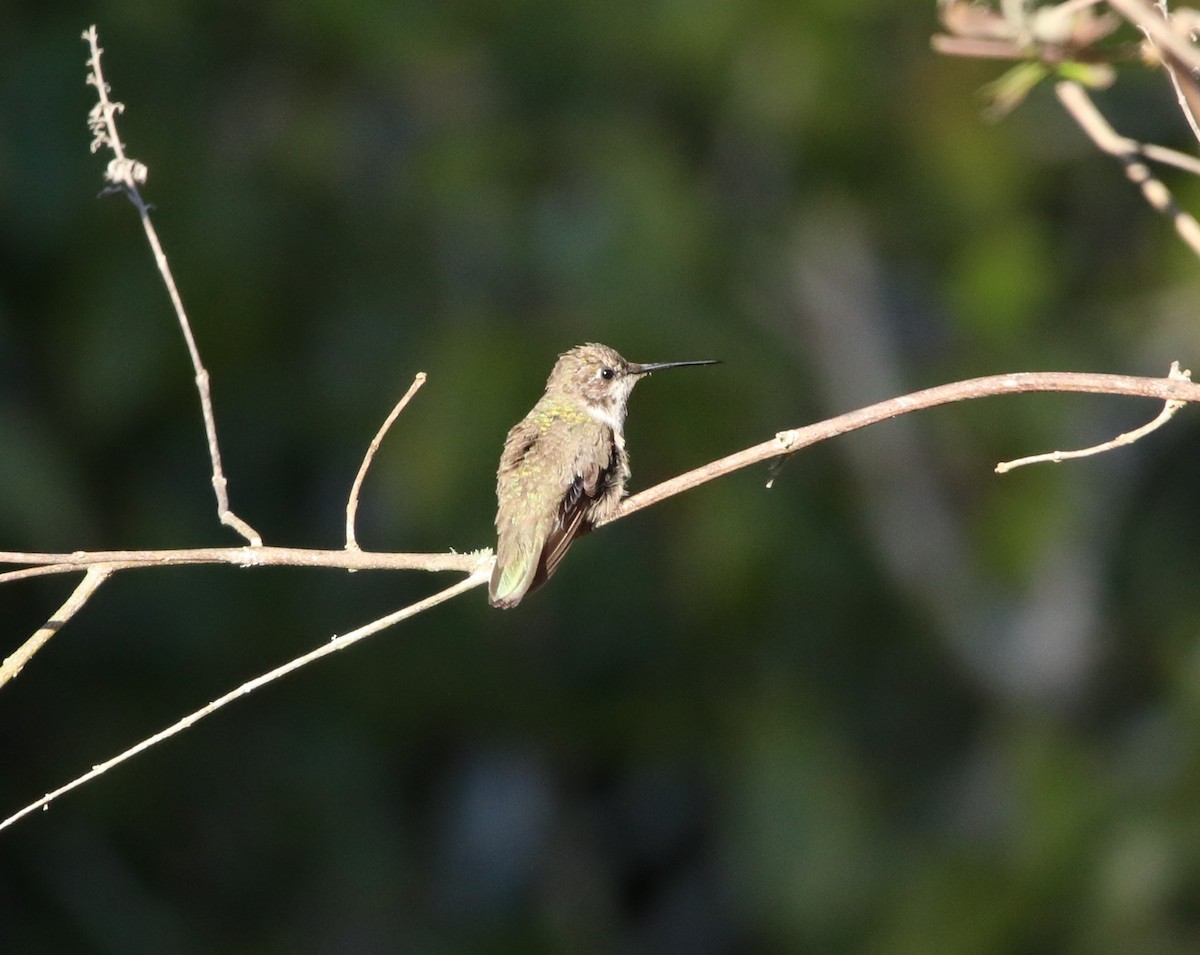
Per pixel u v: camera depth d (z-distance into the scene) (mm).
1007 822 14602
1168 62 5508
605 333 13508
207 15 13898
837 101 14594
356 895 14992
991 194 15016
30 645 5328
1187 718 13961
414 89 14398
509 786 16422
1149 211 15570
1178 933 13023
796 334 15211
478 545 13148
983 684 15703
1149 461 15805
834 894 14430
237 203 13727
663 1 14375
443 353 13477
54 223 13336
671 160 14422
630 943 16641
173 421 14086
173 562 5457
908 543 15492
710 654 15148
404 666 14867
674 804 16984
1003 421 15422
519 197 14039
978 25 5809
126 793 14008
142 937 13812
